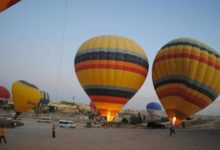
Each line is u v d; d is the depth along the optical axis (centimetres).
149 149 2217
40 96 5800
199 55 3234
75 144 2469
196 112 3316
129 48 3538
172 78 3303
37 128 4581
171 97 3322
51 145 2364
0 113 7888
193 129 4362
